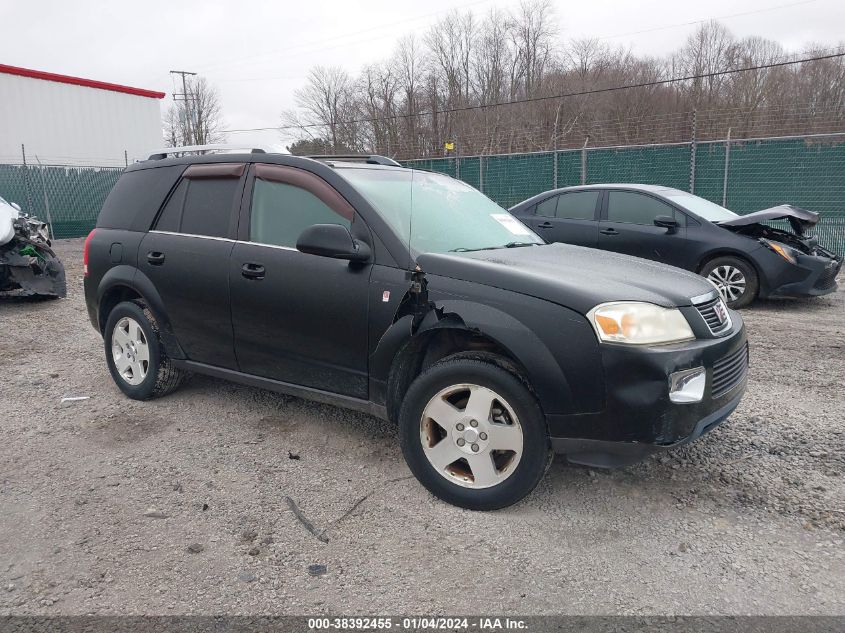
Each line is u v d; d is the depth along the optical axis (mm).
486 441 3162
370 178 3959
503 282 3160
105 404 4820
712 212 8836
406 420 3346
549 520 3160
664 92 31578
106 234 4922
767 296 8180
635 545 2951
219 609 2527
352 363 3594
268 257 3908
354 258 3443
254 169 4191
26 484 3561
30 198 21641
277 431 4293
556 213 9500
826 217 13094
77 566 2807
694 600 2570
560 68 44656
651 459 3809
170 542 2990
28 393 5109
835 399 4805
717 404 3115
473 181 17828
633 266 3660
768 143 13617
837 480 3541
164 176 4715
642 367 2885
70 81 25422
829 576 2713
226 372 4273
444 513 3232
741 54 44344
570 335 2961
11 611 2512
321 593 2625
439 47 45406
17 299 9516
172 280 4395
